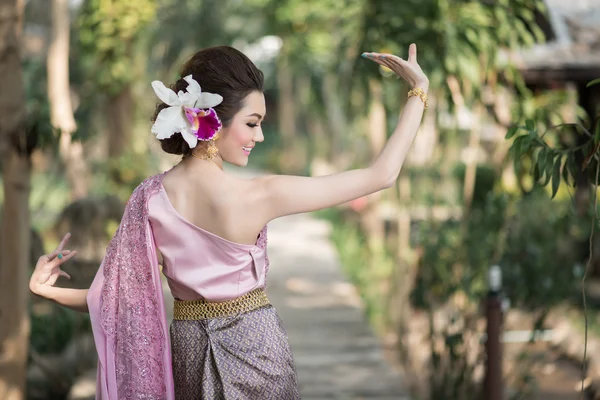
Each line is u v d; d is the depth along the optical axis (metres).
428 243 7.13
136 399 2.26
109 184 12.59
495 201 7.41
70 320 7.33
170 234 2.23
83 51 11.73
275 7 18.19
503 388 5.42
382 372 6.89
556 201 8.01
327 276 12.49
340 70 8.80
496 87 6.38
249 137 2.25
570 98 8.20
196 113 2.16
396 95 8.01
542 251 7.25
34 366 6.85
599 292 8.63
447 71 6.21
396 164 2.21
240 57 2.26
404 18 6.20
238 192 2.20
